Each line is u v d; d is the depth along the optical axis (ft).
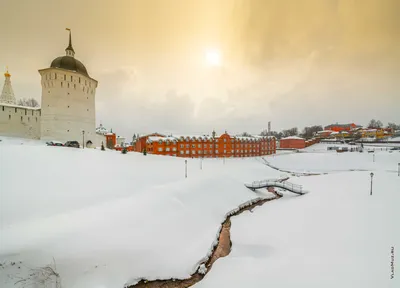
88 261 51.39
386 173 163.43
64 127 195.83
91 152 148.36
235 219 93.50
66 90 197.88
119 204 80.89
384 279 40.81
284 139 367.66
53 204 76.33
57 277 47.06
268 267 52.16
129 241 60.03
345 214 79.41
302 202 106.93
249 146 282.97
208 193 109.81
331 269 46.52
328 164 238.48
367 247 54.24
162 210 80.18
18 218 64.90
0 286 44.16
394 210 78.74
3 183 82.28
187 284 53.01
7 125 197.88
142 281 53.16
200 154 254.27
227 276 51.60
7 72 258.57
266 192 142.92
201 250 65.10
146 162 157.38
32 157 110.73
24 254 48.57
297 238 66.03
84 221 64.80
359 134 418.92
